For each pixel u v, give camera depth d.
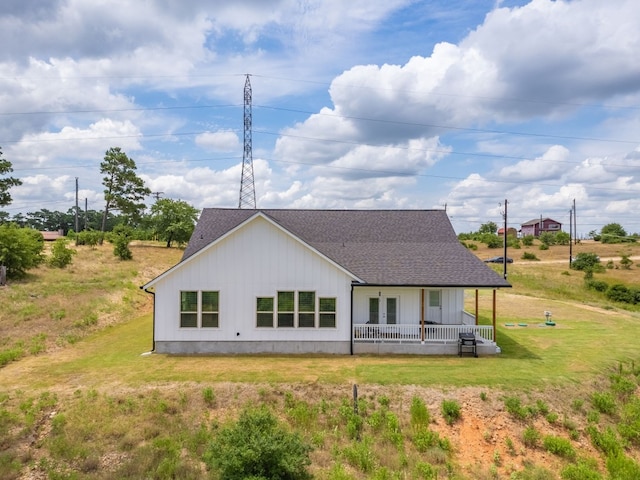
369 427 13.70
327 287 20.17
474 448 13.12
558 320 28.94
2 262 29.97
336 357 19.53
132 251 50.00
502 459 12.77
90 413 13.84
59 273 34.47
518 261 66.44
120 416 13.86
